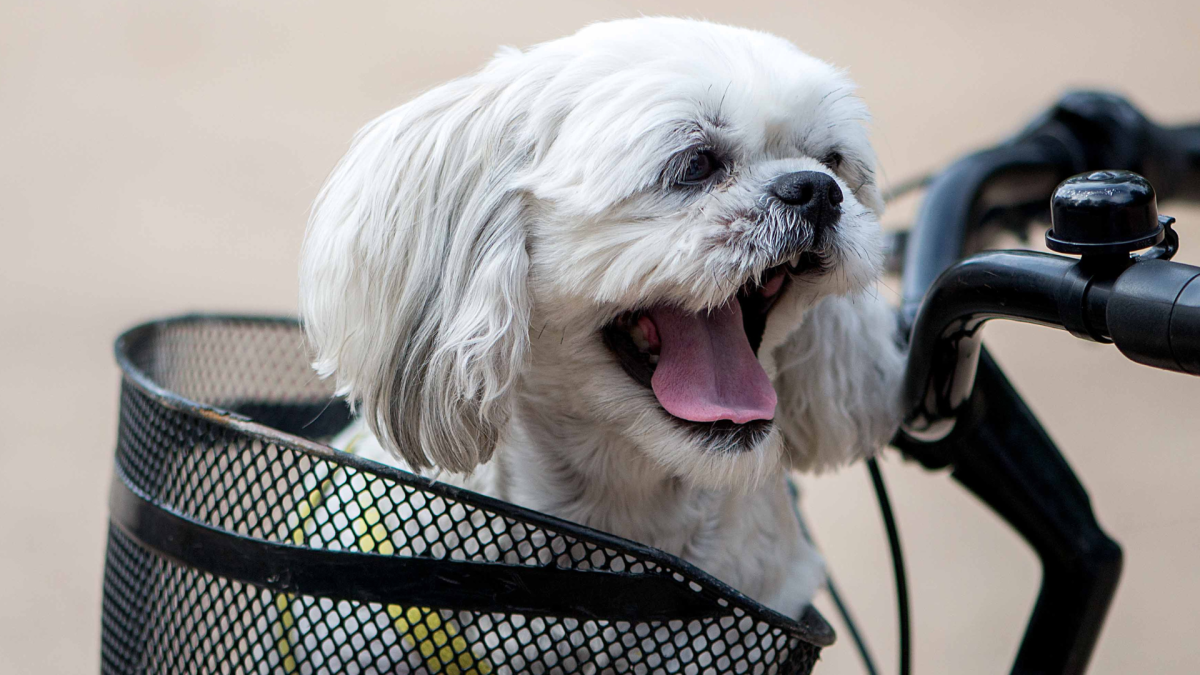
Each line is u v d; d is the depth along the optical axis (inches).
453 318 73.2
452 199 75.3
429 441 72.7
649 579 53.1
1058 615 67.7
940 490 213.0
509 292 72.0
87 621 173.5
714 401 73.4
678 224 69.9
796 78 75.2
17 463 209.9
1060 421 227.0
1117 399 236.8
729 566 80.2
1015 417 67.9
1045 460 67.8
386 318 75.1
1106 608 67.8
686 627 54.0
